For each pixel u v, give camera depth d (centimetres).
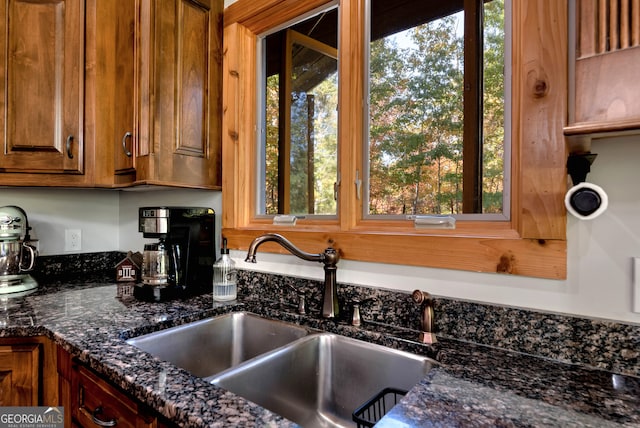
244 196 147
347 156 115
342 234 110
